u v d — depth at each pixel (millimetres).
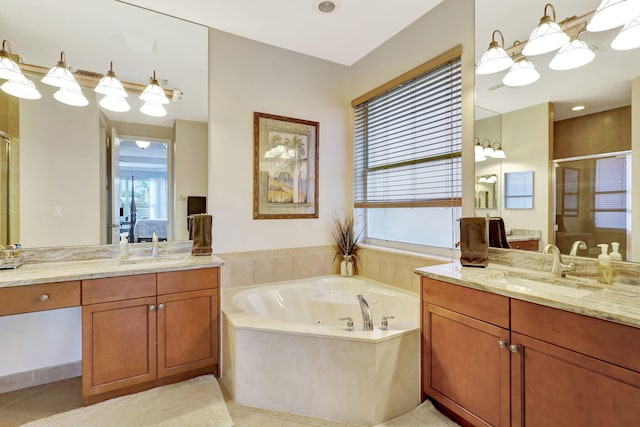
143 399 1995
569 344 1279
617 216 1579
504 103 2033
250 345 1993
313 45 2932
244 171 2865
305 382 1909
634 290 1469
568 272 1747
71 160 2262
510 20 1979
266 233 2975
